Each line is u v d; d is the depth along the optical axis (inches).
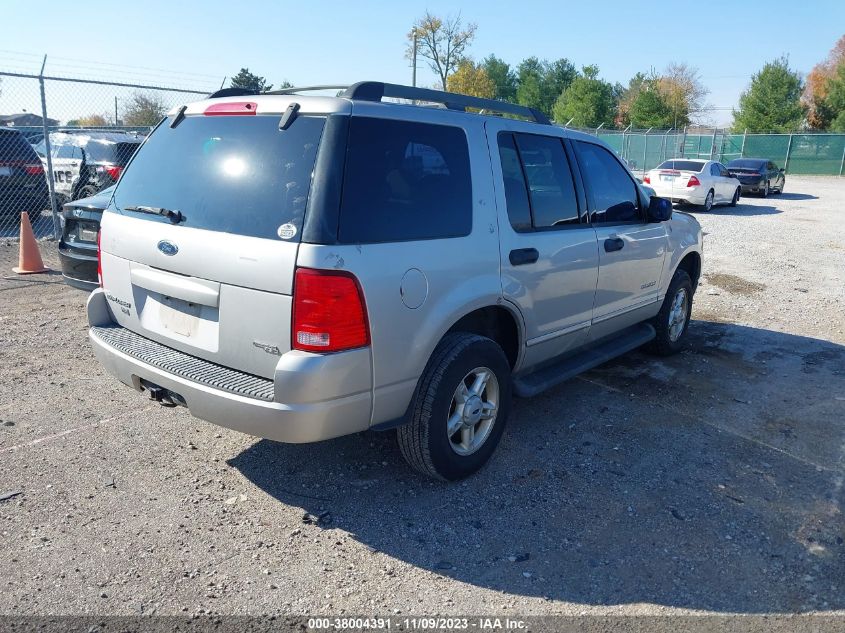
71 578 115.0
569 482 152.7
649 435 178.7
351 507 139.6
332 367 116.3
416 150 134.3
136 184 147.4
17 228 462.0
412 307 127.9
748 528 136.6
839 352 255.1
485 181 148.1
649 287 217.0
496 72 3659.0
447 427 141.1
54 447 160.1
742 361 242.7
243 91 161.6
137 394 193.5
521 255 154.2
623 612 111.5
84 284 255.4
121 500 139.1
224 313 124.2
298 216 116.9
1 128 460.4
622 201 200.5
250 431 120.6
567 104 2495.1
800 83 2032.5
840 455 170.2
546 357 177.2
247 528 131.3
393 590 115.3
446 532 132.0
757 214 751.7
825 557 127.7
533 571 121.3
